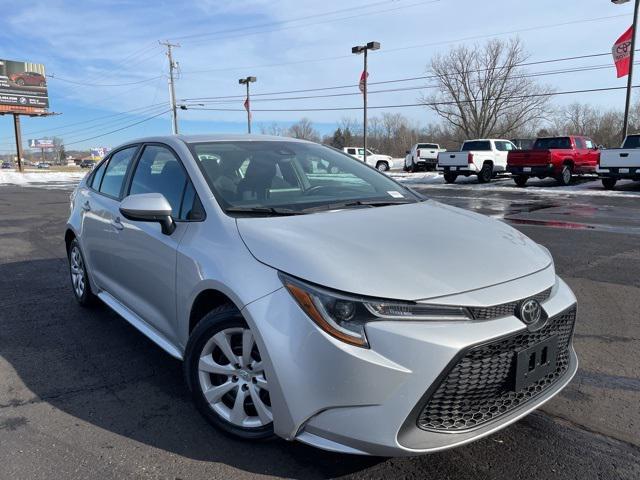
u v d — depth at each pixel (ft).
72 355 13.12
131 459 8.75
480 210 40.65
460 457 8.74
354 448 7.34
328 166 12.81
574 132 230.68
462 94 193.67
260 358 8.57
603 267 21.29
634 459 8.66
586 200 47.73
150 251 11.03
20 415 10.21
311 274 7.67
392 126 272.92
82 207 15.76
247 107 145.38
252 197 10.54
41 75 191.72
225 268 8.73
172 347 10.78
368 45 105.19
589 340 13.67
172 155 11.78
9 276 21.49
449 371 7.20
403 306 7.27
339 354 7.21
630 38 67.51
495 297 7.62
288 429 7.74
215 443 9.17
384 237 8.79
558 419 9.89
